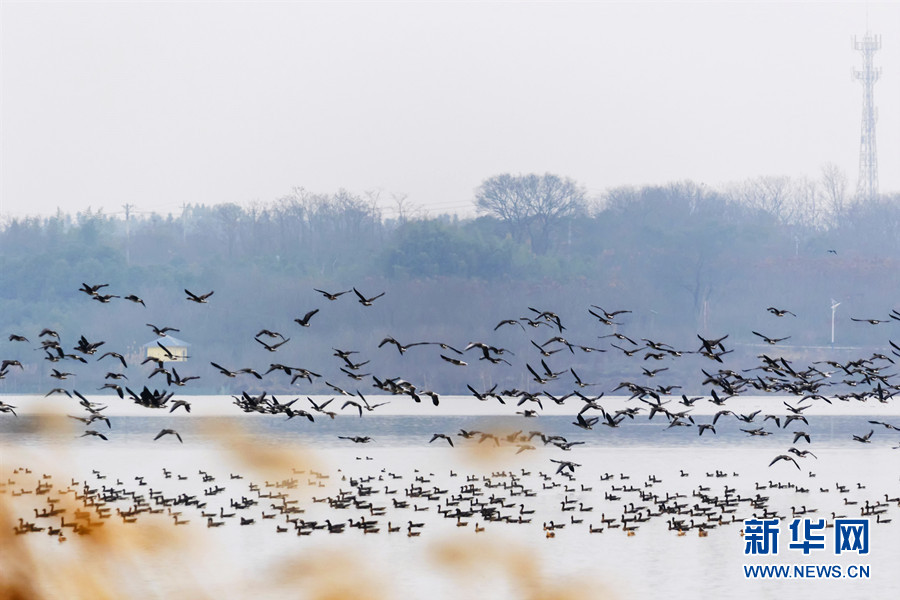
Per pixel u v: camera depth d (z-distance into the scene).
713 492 88.38
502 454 114.19
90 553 65.94
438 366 169.75
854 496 87.00
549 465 106.38
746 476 99.00
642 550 67.50
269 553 66.25
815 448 124.56
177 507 79.62
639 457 114.38
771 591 59.22
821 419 168.12
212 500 83.75
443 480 94.81
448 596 57.91
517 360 170.38
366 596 57.78
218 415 157.00
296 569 62.97
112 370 177.00
